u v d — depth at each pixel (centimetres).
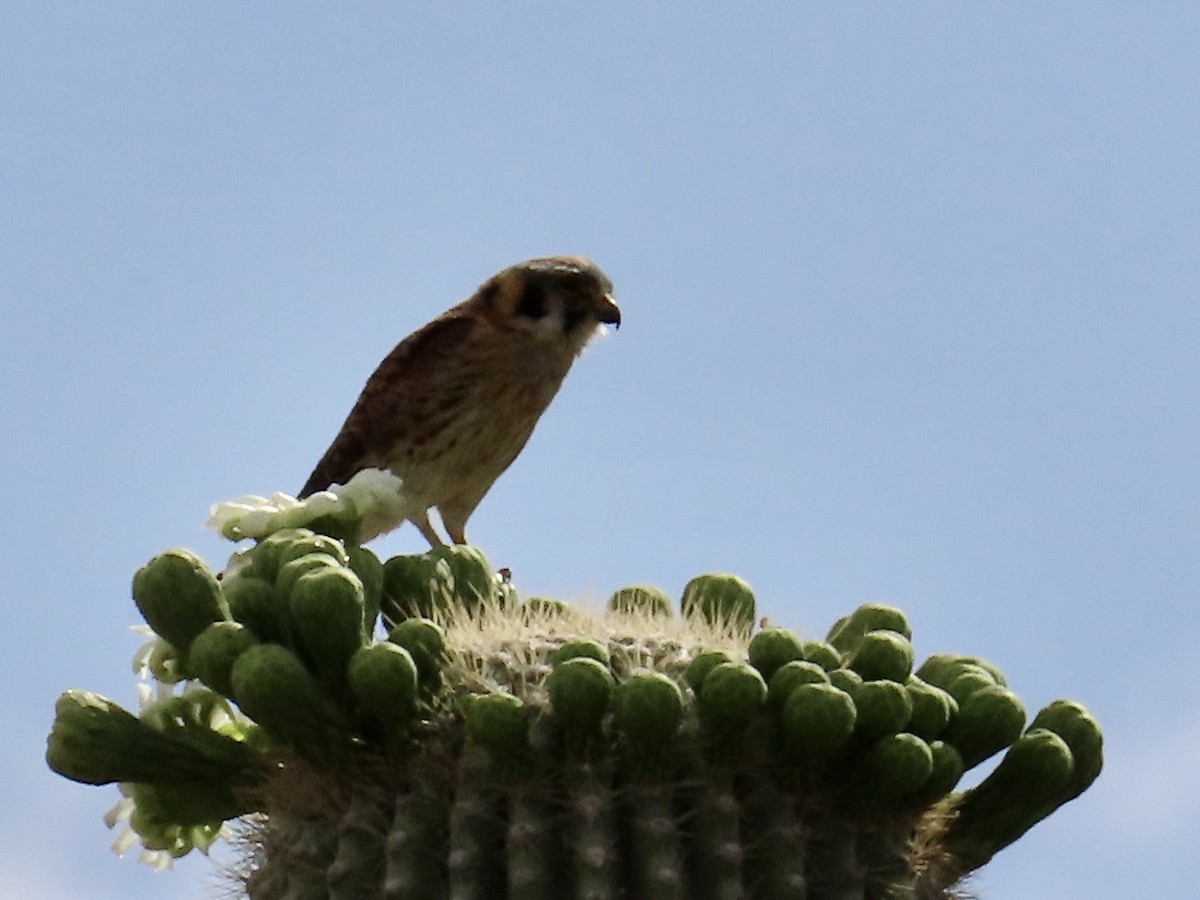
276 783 786
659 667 790
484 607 871
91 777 835
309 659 788
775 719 756
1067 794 873
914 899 783
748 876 733
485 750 735
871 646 825
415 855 728
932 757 774
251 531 936
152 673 856
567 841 719
